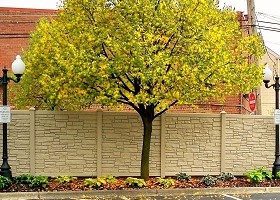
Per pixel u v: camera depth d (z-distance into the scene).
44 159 15.64
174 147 16.34
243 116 16.91
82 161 15.84
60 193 13.52
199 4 14.16
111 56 14.12
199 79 13.64
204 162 16.56
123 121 16.09
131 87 14.79
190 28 13.95
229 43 15.84
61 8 15.69
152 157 16.19
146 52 13.31
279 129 17.16
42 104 19.20
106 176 15.33
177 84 13.62
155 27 13.84
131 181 14.49
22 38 28.23
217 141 16.70
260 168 16.95
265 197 13.61
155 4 13.94
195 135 16.53
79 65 13.35
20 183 14.19
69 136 15.79
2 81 14.22
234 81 14.67
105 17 14.27
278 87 16.12
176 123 16.39
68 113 15.79
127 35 13.45
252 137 16.97
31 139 15.54
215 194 14.25
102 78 13.62
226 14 15.89
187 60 13.62
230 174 16.12
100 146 15.90
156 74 13.17
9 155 15.45
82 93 14.13
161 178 15.58
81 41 14.14
